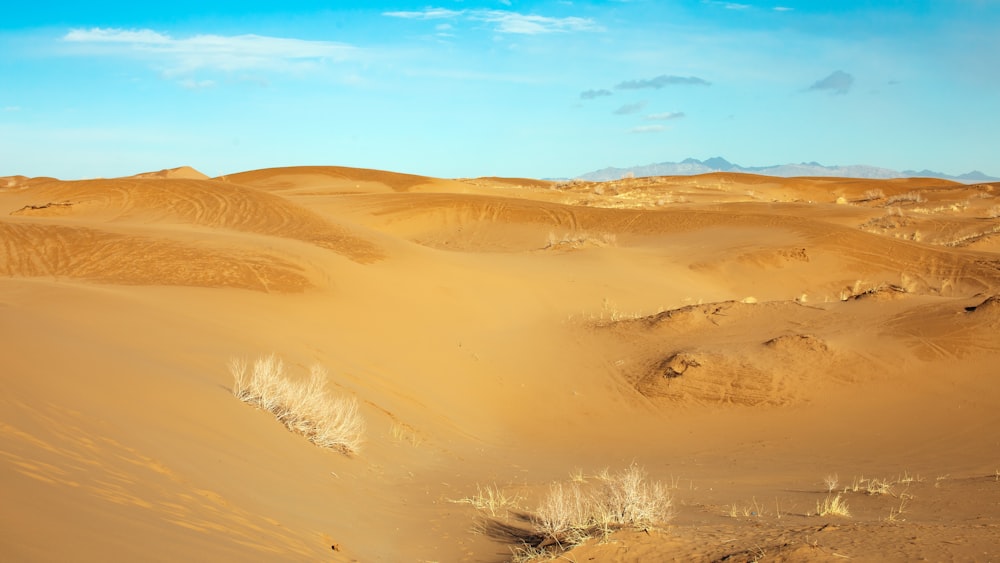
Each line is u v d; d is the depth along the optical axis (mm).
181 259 22547
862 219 52844
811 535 7055
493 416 16719
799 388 16953
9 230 25375
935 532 7145
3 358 8266
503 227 49562
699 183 85500
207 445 8656
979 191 69938
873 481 11609
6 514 4680
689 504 9797
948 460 13289
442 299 23672
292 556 6328
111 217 40188
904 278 34812
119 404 8562
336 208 53188
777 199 75688
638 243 43500
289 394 11539
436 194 56469
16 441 6156
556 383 18297
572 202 67312
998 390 16172
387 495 9914
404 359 18078
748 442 14945
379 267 25531
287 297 20188
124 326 13203
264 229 36188
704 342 19875
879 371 17312
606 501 8789
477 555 7543
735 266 35375
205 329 14922
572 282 29078
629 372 18578
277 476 8773
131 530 5324
